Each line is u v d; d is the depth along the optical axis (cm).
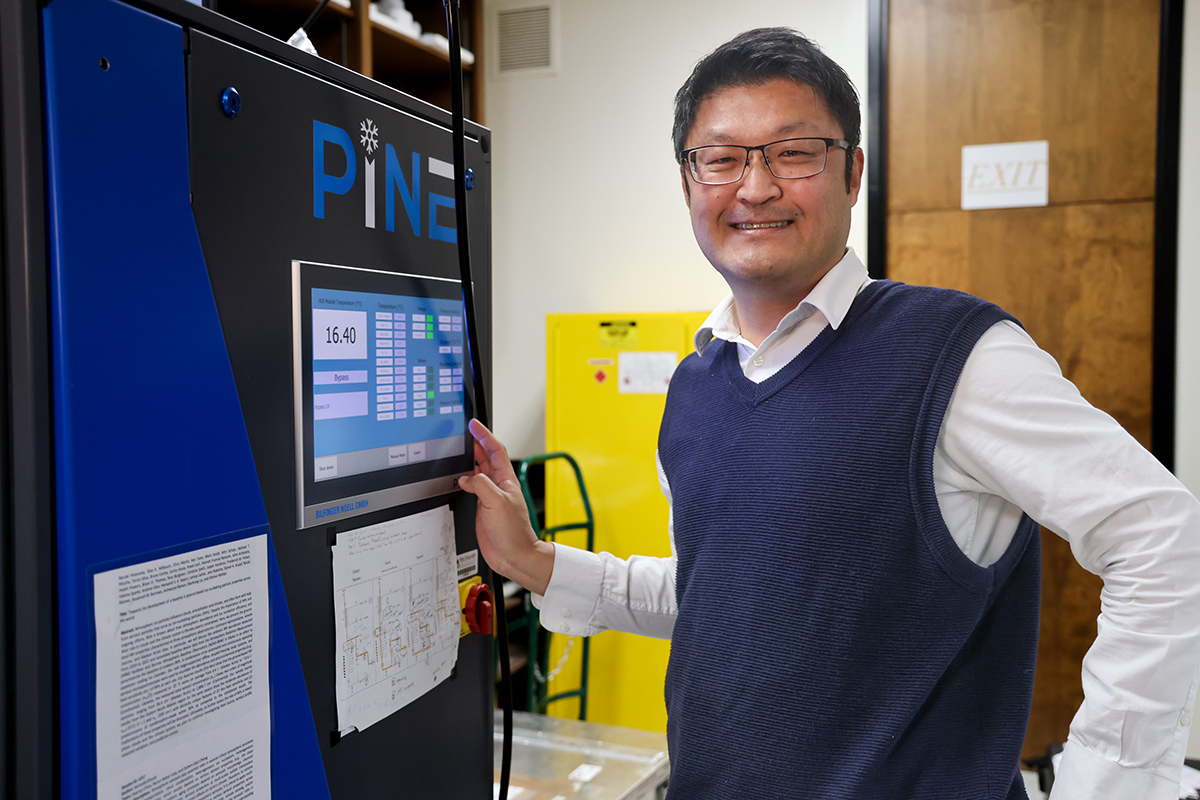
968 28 304
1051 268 300
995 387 98
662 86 345
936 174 311
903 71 312
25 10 56
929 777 101
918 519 100
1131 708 90
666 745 145
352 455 84
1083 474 93
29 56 56
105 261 60
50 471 58
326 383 80
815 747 103
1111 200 292
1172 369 286
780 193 107
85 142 59
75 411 58
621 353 318
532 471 369
